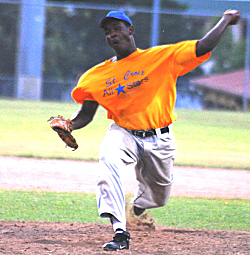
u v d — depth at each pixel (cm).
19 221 1889
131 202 1742
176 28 13775
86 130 5462
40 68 10400
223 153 4353
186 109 10238
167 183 1636
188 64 1475
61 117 1552
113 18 1494
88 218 2012
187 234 1769
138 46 13000
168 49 1498
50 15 13075
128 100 1502
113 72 1523
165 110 1522
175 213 2153
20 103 8625
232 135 5662
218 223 1995
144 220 1847
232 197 2620
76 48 13125
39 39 10444
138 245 1584
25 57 10338
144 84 1489
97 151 4141
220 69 14700
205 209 2264
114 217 1399
